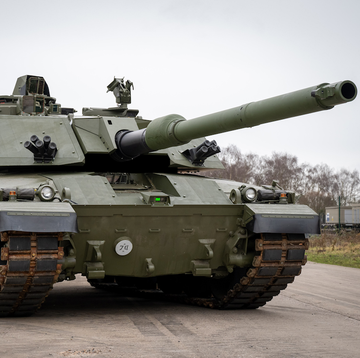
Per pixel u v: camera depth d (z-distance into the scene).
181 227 10.38
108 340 7.77
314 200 72.12
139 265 10.51
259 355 6.97
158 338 7.98
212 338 8.04
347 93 6.62
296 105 7.08
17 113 13.42
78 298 13.13
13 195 8.98
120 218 9.87
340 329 8.90
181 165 12.56
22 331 8.37
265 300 11.35
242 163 62.03
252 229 10.19
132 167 12.67
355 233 39.03
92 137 11.87
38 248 8.91
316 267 20.02
